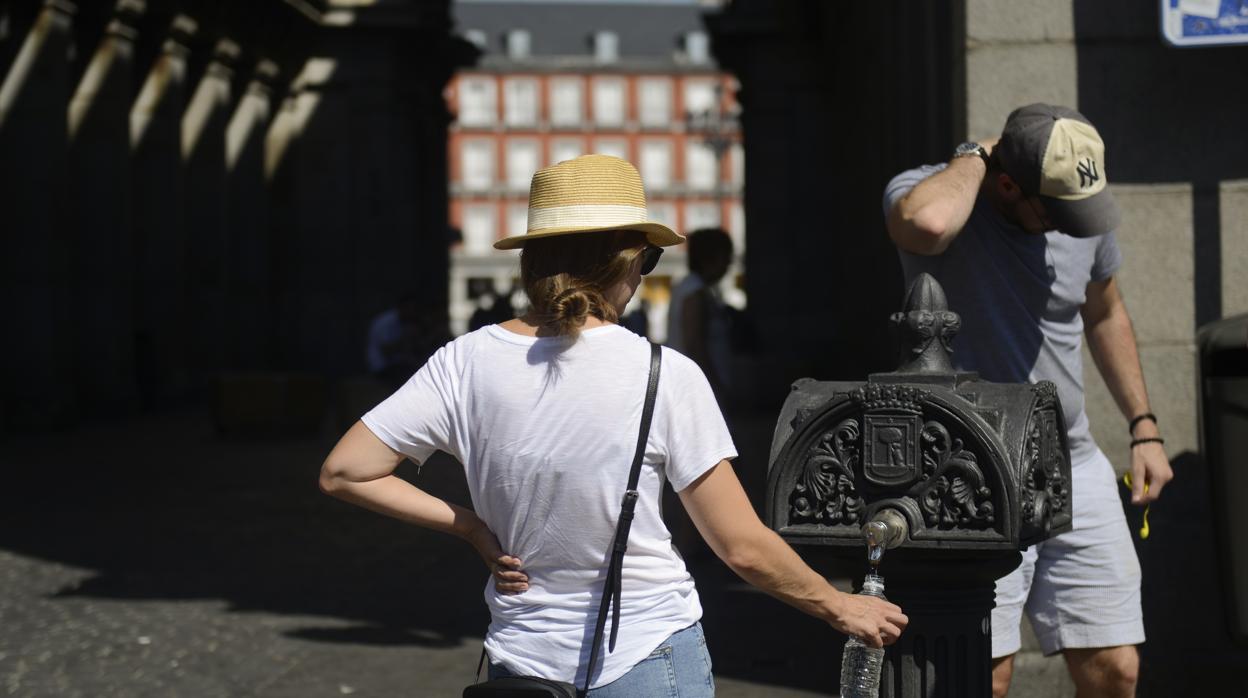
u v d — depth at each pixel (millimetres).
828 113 28547
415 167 34812
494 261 92312
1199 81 5258
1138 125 5281
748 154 30359
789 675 5832
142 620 7152
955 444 2908
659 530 2562
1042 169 3344
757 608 7145
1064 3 5285
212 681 5914
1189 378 5262
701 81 93562
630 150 93688
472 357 2611
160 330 24422
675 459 2527
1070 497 3281
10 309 19422
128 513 11383
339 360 30984
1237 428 4367
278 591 7969
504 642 2582
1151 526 5242
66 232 19984
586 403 2518
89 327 21719
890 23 13750
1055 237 3641
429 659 6320
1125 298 5301
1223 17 5125
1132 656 3812
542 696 2441
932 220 3281
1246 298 5270
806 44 29781
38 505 11898
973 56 5328
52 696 5660
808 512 3016
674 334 8031
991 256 3643
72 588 8055
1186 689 5188
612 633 2506
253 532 10305
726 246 8086
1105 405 5199
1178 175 5277
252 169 29031
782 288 30094
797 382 3162
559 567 2541
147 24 24000
